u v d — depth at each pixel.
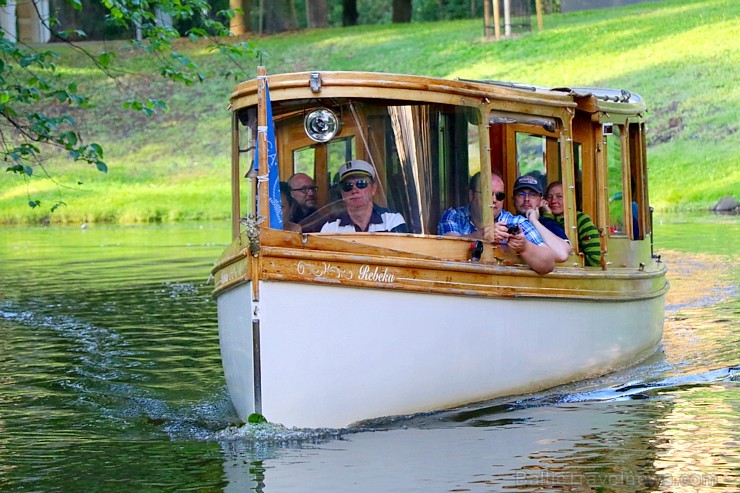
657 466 16.30
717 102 75.81
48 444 18.56
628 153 24.08
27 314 33.44
